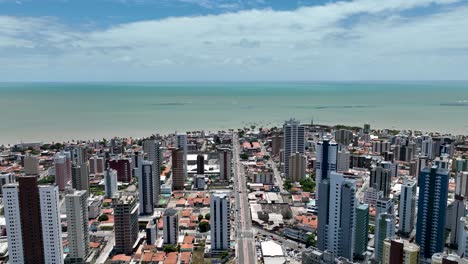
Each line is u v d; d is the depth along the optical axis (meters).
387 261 195.00
